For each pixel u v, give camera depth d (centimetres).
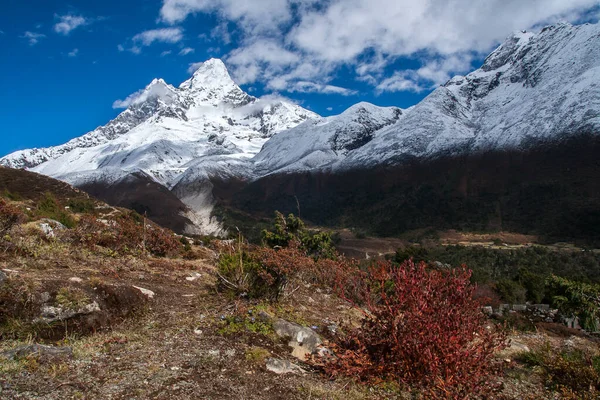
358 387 449
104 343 478
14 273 564
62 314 491
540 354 629
